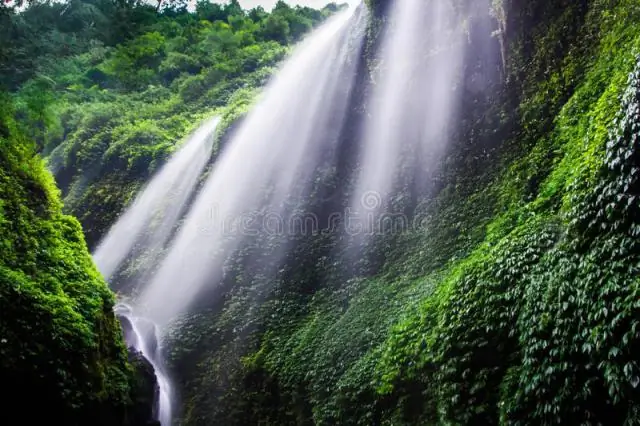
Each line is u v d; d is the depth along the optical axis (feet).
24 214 33.27
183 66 130.00
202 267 59.31
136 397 35.14
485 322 27.20
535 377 22.57
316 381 37.65
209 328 51.85
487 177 41.01
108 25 96.53
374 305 40.45
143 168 88.89
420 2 53.52
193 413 45.06
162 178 82.99
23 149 38.11
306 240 53.72
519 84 41.86
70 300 30.48
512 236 31.04
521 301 25.99
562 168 33.04
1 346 23.84
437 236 41.63
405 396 29.76
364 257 47.37
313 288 48.85
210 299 55.62
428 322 31.71
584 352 21.20
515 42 43.04
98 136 100.89
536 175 35.81
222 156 71.67
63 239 35.88
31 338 25.39
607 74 33.30
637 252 21.68
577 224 25.88
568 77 37.42
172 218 71.51
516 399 23.04
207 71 121.08
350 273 47.14
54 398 25.35
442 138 47.47
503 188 38.45
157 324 56.29
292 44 139.64
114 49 103.86
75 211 86.79
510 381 24.09
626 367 18.98
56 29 77.36
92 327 30.37
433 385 28.12
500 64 44.45
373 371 33.40
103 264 73.67
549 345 22.94
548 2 41.06
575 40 38.09
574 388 20.88
